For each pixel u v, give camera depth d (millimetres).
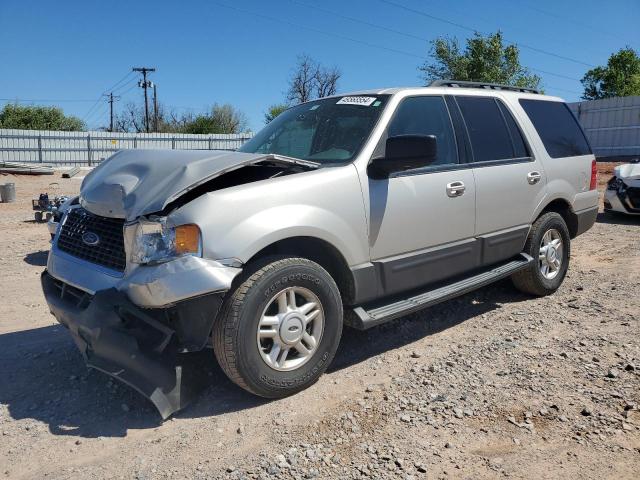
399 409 3473
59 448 3145
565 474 2807
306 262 3617
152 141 37375
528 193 5355
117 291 3342
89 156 35812
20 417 3498
